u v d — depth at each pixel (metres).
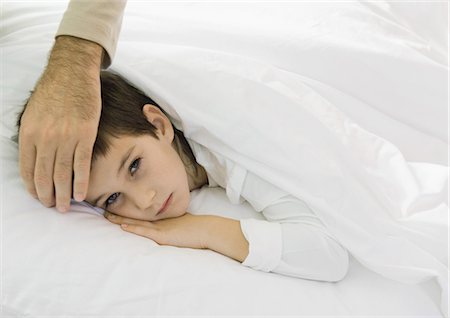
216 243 0.70
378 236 0.69
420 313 0.67
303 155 0.72
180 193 0.74
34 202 0.66
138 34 0.88
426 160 0.89
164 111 0.80
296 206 0.72
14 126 0.74
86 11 0.67
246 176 0.76
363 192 0.71
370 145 0.78
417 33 0.97
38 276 0.59
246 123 0.73
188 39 0.88
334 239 0.70
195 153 0.80
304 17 0.91
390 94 0.88
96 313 0.58
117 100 0.75
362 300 0.67
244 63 0.80
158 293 0.60
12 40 0.85
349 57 0.86
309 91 0.81
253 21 0.91
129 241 0.66
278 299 0.63
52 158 0.62
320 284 0.69
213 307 0.60
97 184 0.69
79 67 0.64
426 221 0.71
